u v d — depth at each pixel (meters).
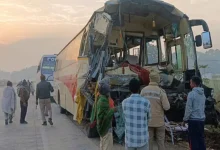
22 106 12.26
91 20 8.90
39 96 11.67
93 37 8.77
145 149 4.82
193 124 5.86
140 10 8.90
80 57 9.62
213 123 8.47
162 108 6.02
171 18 9.16
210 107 8.41
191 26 8.83
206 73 12.34
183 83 8.79
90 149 7.58
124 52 10.55
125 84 8.12
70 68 12.58
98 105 5.53
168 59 10.12
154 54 10.80
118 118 7.88
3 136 9.47
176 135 8.09
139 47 11.05
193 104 5.86
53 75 21.95
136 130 4.76
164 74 9.10
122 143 7.91
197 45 8.66
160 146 6.02
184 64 9.09
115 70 8.43
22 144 8.29
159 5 8.66
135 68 8.64
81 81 9.33
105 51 8.11
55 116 14.80
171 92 8.59
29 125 11.77
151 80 6.14
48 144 8.23
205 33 8.36
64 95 14.49
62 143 8.33
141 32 10.88
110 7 8.28
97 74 8.34
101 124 5.47
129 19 9.98
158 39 10.80
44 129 10.76
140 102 4.82
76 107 10.00
